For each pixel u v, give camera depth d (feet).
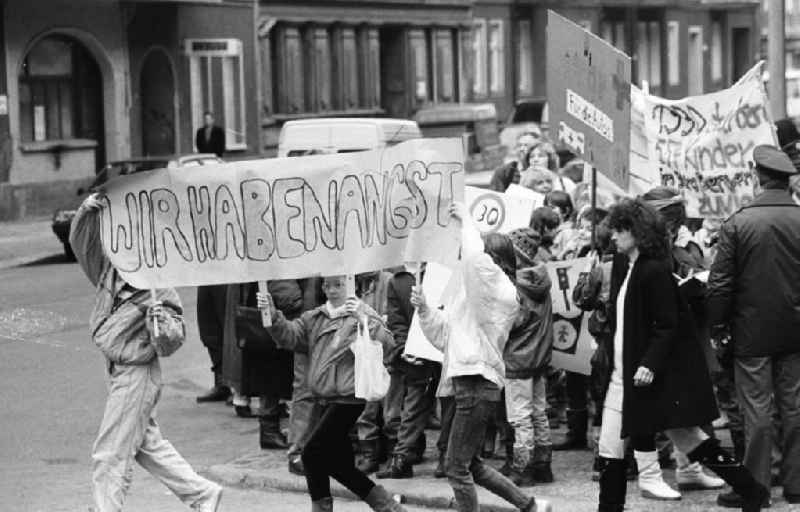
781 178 39.47
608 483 37.27
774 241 38.99
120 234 37.19
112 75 143.84
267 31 168.96
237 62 162.40
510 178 61.77
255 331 47.57
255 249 37.68
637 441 37.78
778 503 39.93
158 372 37.60
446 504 41.70
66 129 140.26
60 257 109.70
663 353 35.70
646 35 261.24
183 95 154.20
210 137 143.13
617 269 36.96
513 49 227.40
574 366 44.86
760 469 39.42
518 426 42.55
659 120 50.93
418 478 44.24
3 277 98.22
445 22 208.13
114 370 37.32
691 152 50.47
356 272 37.60
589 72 45.24
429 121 171.32
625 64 44.11
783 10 71.46
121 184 37.09
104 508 36.73
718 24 283.79
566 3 234.99
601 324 41.57
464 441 36.52
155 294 37.22
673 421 36.14
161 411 56.59
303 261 37.68
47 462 48.24
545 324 42.50
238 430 53.11
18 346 69.82
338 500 43.09
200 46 153.17
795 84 149.38
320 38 182.50
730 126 49.85
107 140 144.87
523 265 42.70
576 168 80.84
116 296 37.52
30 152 132.77
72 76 140.67
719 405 43.57
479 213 47.91
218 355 57.52
